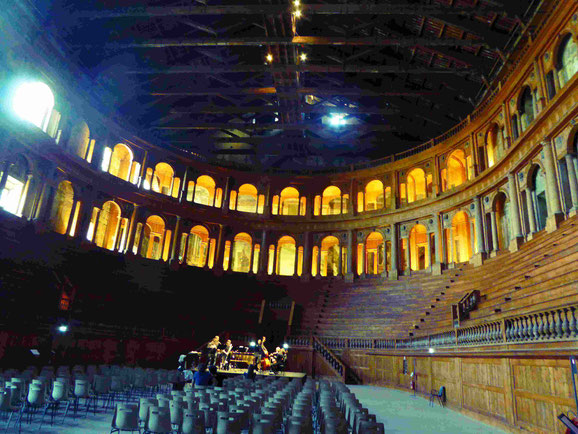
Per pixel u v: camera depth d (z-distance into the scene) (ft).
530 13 83.66
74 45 101.71
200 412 30.32
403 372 89.04
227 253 152.25
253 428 27.99
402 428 44.27
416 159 131.54
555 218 73.15
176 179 143.33
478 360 53.47
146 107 131.95
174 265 130.31
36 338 79.82
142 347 102.06
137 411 30.94
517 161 88.53
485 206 104.99
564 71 75.25
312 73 130.72
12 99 86.28
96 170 114.11
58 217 110.52
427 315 97.71
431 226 122.62
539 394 38.42
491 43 92.84
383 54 118.42
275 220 147.23
